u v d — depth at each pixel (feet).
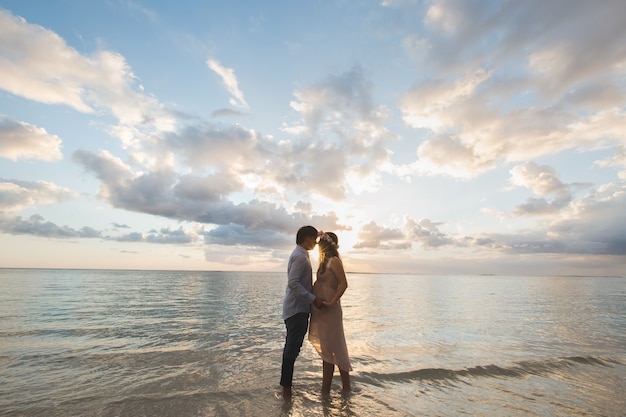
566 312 50.31
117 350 21.97
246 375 16.66
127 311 44.75
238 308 50.70
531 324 36.91
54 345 23.31
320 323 14.53
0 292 73.77
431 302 67.05
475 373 17.58
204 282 160.45
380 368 18.22
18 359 19.24
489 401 13.70
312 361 19.57
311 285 14.60
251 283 157.17
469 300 73.82
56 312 42.22
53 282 132.26
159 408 12.29
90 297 66.54
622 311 53.01
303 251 14.57
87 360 19.21
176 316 40.29
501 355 21.68
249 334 28.66
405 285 171.53
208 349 22.54
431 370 17.75
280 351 22.35
